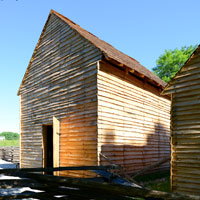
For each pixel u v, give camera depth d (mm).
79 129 9484
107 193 3041
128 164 9859
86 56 9742
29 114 13227
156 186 8227
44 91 12102
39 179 3379
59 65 11258
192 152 6383
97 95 8867
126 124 10125
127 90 10492
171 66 33844
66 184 3256
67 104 10320
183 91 6836
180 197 2309
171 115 7035
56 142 10266
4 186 3176
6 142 41812
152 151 11672
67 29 11109
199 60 6562
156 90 12828
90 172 8594
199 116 6398
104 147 8797
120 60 9641
